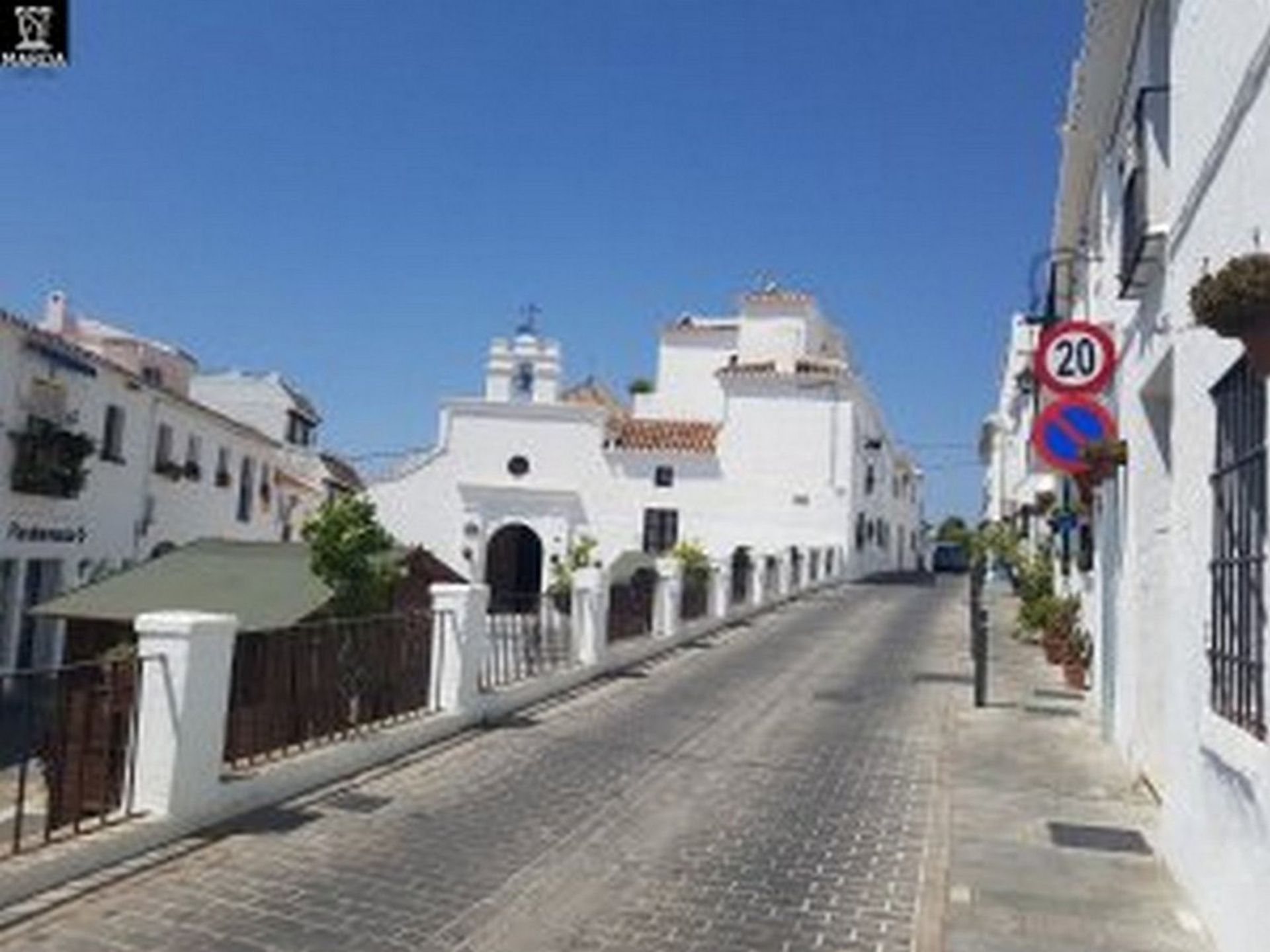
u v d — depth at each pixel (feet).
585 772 39.32
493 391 145.38
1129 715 41.34
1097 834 32.89
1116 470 42.42
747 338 162.91
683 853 30.35
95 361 85.10
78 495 84.69
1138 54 40.50
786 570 120.06
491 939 23.68
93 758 29.09
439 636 45.14
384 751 39.11
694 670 66.80
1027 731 49.34
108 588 52.21
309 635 36.96
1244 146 22.89
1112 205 48.93
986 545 135.85
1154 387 38.70
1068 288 71.26
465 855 29.27
